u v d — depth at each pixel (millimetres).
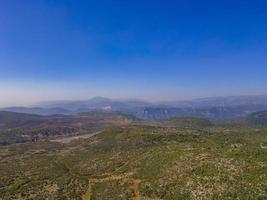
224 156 170500
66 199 193000
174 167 178375
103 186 199500
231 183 141375
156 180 173125
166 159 196250
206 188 144000
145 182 178750
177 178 163875
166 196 154250
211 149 193000
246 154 166125
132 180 190625
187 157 185125
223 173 150500
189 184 152125
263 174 139875
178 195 148625
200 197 139875
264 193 128125
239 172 147250
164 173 176875
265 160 153625
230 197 132500
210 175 152375
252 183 135750
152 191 164250
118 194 177500
